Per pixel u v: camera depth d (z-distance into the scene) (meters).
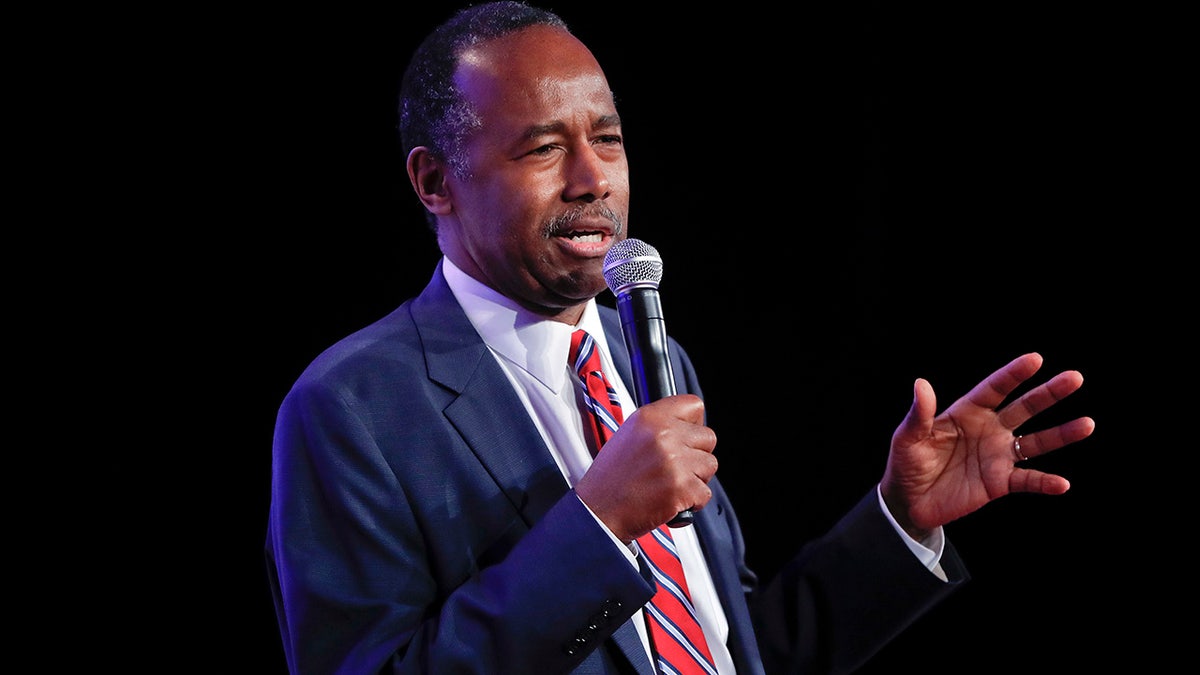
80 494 10.94
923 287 12.86
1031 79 12.55
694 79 12.88
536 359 5.38
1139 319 12.31
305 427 4.98
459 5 11.57
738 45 12.91
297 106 11.40
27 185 10.79
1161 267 12.22
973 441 5.63
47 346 10.91
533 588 4.53
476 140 5.27
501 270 5.34
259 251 11.36
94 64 10.88
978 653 12.84
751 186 12.94
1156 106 12.16
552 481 5.04
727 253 12.93
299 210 11.43
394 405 5.05
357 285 11.49
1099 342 12.48
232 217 11.29
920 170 12.84
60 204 10.88
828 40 12.88
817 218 12.95
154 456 11.10
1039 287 12.61
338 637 4.71
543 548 4.60
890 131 12.86
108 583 10.92
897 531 5.79
